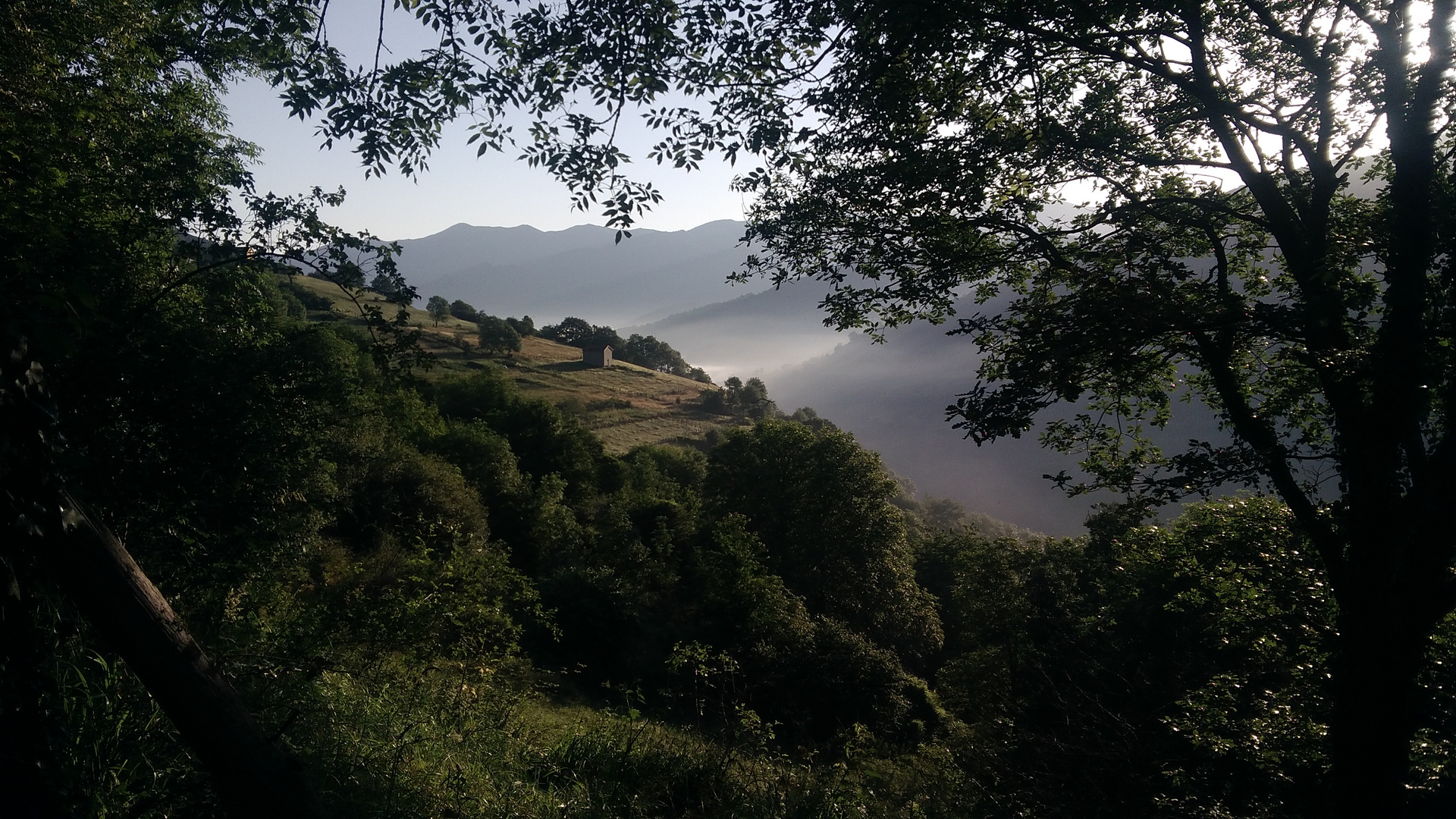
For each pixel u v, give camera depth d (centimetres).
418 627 745
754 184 781
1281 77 700
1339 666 633
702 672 1036
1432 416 664
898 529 3575
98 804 309
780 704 1681
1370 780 596
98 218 549
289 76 546
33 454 259
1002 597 2278
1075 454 884
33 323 258
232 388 577
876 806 691
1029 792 989
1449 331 522
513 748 617
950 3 600
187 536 554
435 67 566
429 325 12619
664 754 666
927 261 757
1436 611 565
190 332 599
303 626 651
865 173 733
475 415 5712
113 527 508
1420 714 688
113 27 768
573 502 5012
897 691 1989
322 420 657
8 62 604
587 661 2153
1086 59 721
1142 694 1217
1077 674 1382
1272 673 913
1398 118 558
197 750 295
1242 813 878
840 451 3616
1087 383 689
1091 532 1481
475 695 716
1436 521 554
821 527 3531
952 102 729
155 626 288
